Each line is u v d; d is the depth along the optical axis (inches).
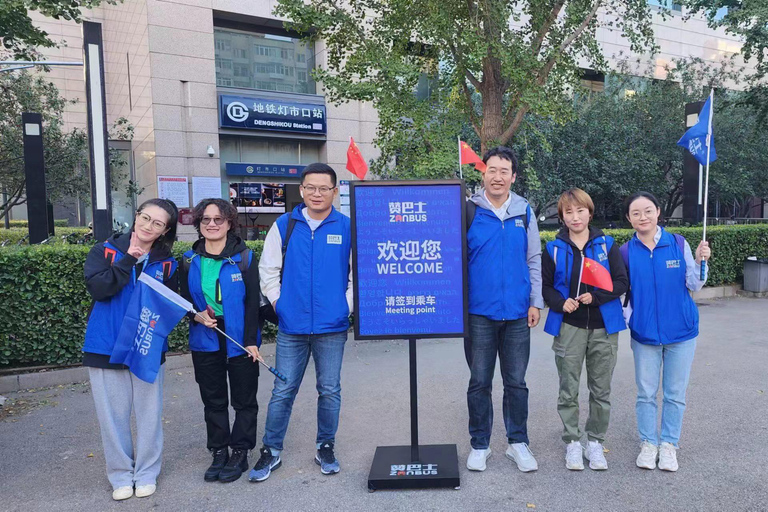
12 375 204.7
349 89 318.7
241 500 123.6
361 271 129.4
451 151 320.8
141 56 613.9
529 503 118.7
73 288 215.3
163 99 593.9
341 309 132.6
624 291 131.4
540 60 353.1
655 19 938.7
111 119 774.5
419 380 210.4
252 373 136.1
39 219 325.1
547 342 265.9
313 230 131.6
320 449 138.0
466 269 128.3
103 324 124.0
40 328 212.7
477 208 132.3
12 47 354.0
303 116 665.0
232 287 132.5
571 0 343.6
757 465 133.8
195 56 606.2
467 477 131.7
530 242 133.7
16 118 537.0
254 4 635.5
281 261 133.6
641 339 133.6
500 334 135.2
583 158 621.9
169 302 124.4
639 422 137.6
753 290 415.8
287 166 679.1
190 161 612.1
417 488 126.4
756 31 463.2
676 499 118.6
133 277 125.9
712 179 695.7
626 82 711.7
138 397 127.6
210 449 135.1
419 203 128.2
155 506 121.6
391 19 336.5
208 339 131.3
